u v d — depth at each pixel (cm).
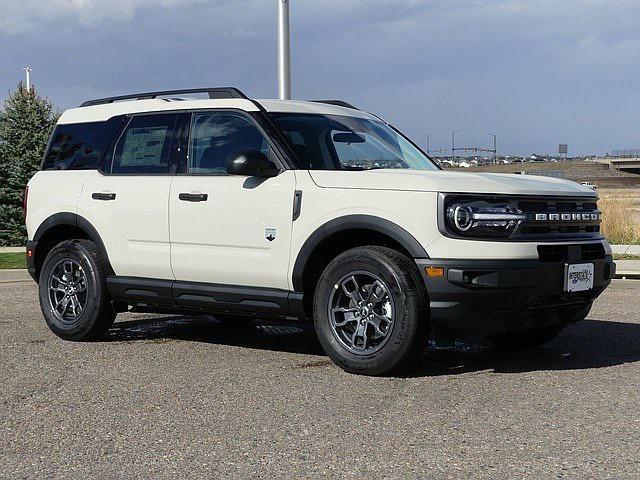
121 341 754
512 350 696
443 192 561
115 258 723
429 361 645
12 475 394
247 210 640
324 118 689
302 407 505
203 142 685
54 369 630
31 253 788
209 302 670
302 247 612
